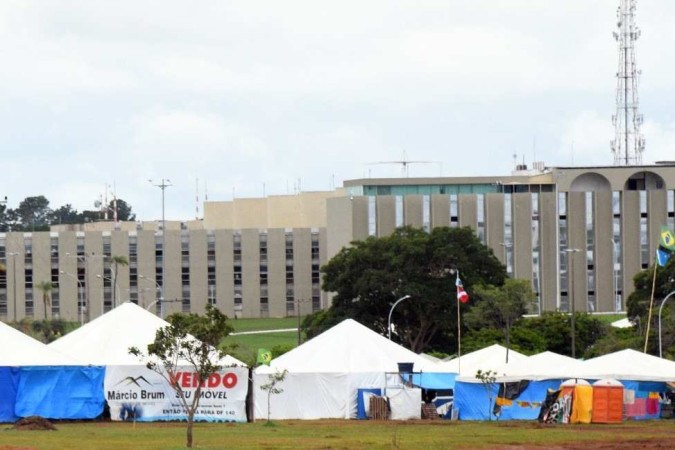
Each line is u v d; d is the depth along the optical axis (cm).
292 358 13950
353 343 14062
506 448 9162
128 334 12650
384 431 10981
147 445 9056
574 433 10712
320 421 12925
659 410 13038
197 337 9106
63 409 11906
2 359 11869
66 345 12650
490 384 13362
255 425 11844
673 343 19938
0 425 11425
